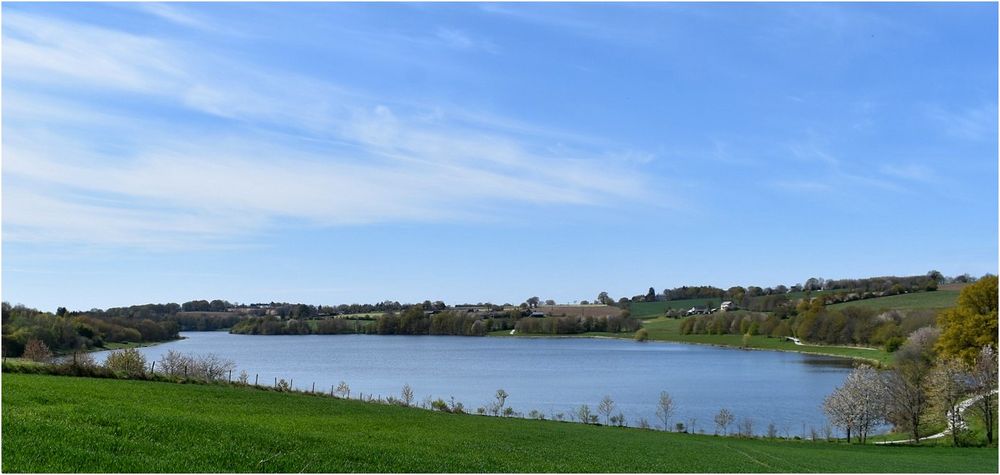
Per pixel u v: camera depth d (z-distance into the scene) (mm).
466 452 35219
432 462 30453
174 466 22562
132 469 21312
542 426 56375
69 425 25625
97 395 36938
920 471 42156
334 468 26359
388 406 57781
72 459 21281
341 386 79438
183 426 29078
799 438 68938
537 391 111375
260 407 43750
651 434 60281
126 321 196375
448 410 66062
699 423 82875
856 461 46844
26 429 23891
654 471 36031
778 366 152750
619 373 141625
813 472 39875
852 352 170375
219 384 55531
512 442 42156
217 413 37469
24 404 29844
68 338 122562
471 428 47219
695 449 48906
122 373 51344
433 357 188750
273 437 29969
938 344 89875
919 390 68375
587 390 112938
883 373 72500
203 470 22703
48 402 31641
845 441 67562
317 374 138250
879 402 66938
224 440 27812
